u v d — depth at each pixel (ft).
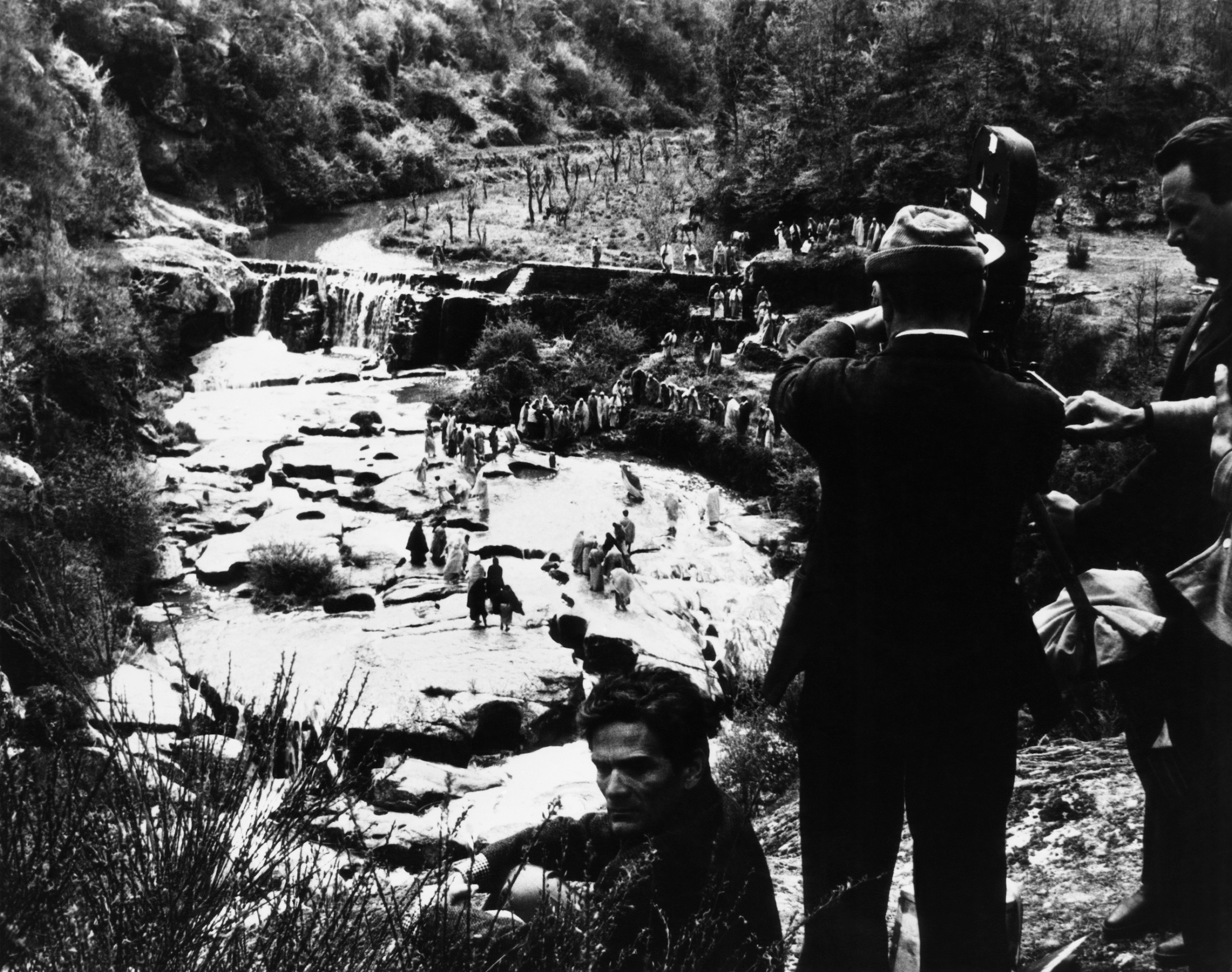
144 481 118.11
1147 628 10.55
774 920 8.65
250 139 247.70
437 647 90.84
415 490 129.90
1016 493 9.57
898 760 9.97
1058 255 176.55
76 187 159.94
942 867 9.86
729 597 115.65
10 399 117.70
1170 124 197.98
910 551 9.57
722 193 215.72
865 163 201.36
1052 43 207.10
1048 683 9.93
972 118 199.11
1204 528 10.43
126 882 7.24
